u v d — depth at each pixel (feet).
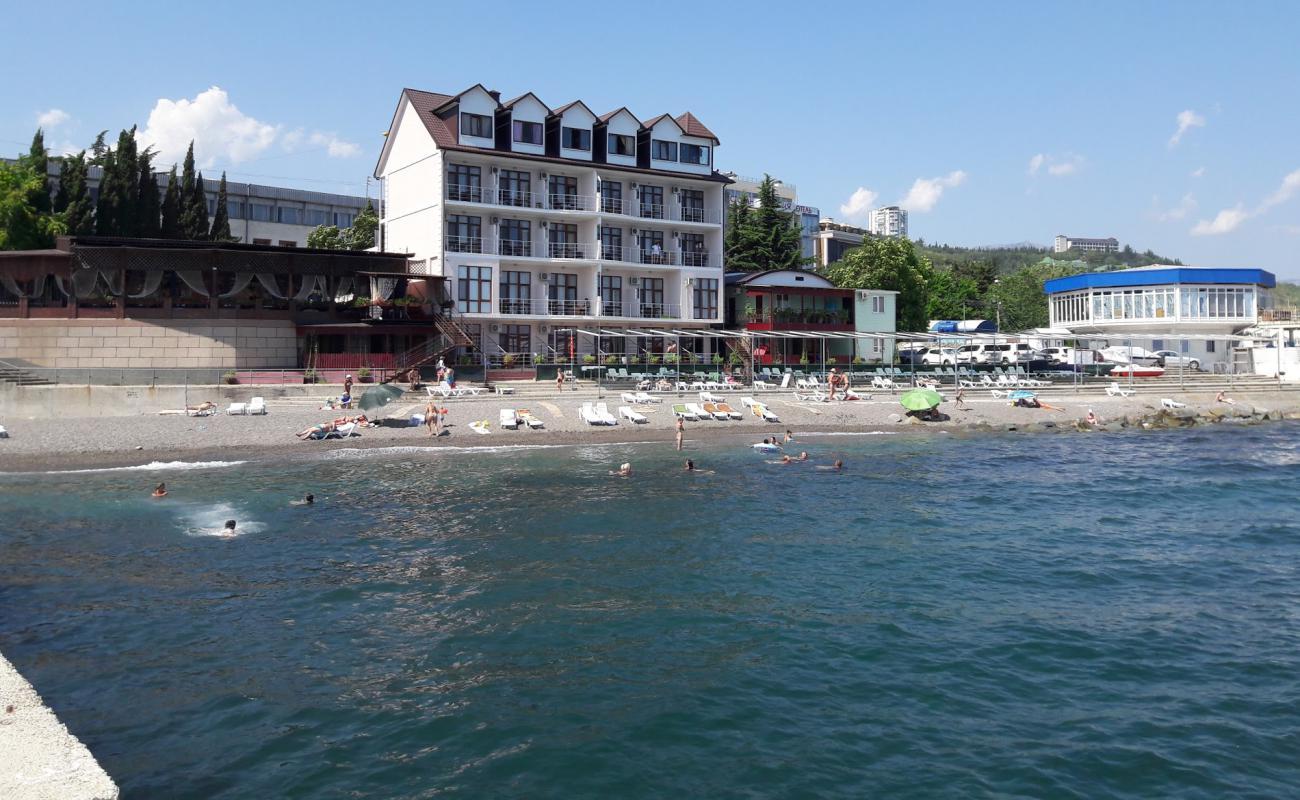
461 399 163.84
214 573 72.43
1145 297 280.92
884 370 224.53
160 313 166.20
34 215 197.26
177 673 52.31
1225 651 57.11
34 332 160.15
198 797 38.75
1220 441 164.45
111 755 42.39
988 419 183.62
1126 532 90.07
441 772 41.14
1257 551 82.84
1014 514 97.96
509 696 49.39
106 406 144.46
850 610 64.44
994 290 435.53
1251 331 277.03
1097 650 57.06
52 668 52.80
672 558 77.71
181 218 240.12
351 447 136.87
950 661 54.90
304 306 181.68
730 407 174.70
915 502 103.71
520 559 76.95
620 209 227.61
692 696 49.44
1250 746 44.21
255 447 134.00
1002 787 40.11
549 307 215.10
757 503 101.65
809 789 39.83
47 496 102.01
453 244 202.69
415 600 65.82
